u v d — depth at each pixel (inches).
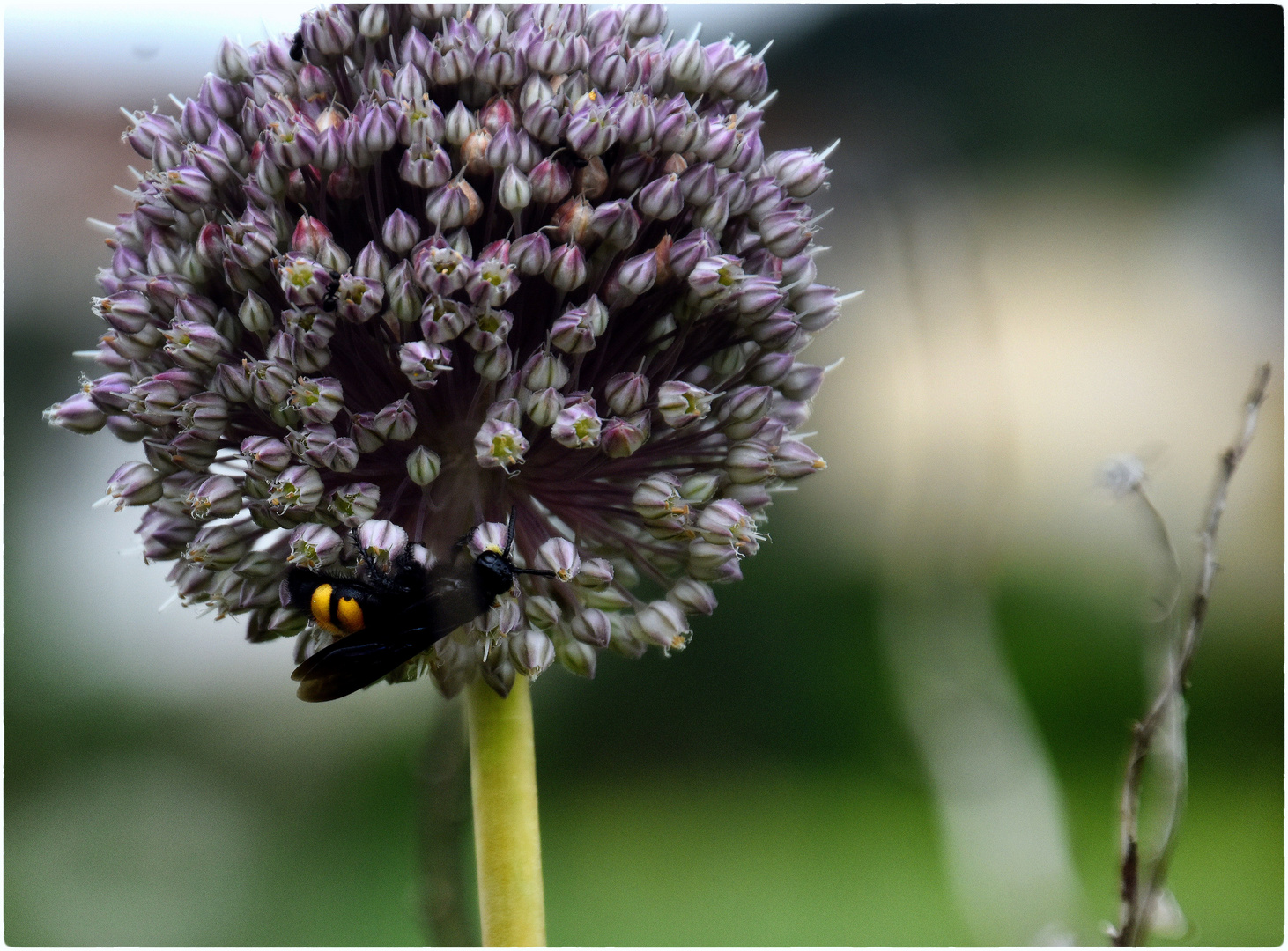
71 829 24.7
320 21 14.1
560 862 24.8
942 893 22.2
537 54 14.0
